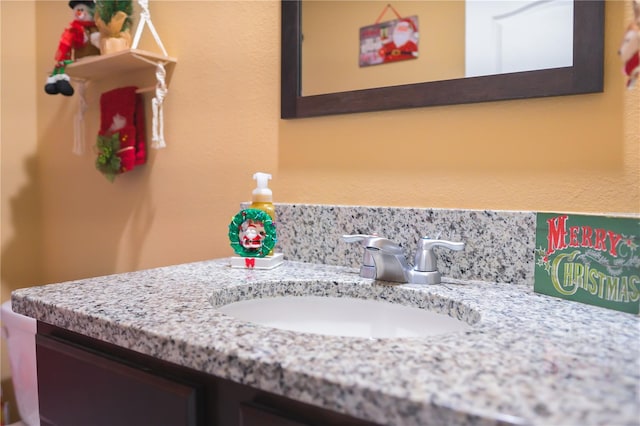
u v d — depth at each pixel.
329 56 1.02
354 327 0.82
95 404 0.61
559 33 0.78
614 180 0.75
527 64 0.81
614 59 0.74
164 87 1.24
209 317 0.58
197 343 0.48
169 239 1.31
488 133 0.85
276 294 0.83
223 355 0.46
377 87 0.96
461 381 0.38
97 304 0.64
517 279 0.80
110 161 1.31
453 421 0.34
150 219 1.36
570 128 0.78
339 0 1.01
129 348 0.55
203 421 0.52
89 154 1.54
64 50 1.36
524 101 0.82
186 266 0.98
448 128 0.89
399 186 0.95
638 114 0.72
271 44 1.11
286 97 1.07
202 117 1.24
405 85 0.92
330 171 1.03
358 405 0.38
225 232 1.20
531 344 0.48
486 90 0.84
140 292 0.72
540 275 0.72
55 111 1.67
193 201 1.26
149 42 1.34
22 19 1.70
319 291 0.84
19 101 1.69
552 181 0.79
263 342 0.48
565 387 0.37
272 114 1.12
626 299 0.60
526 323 0.56
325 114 1.02
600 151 0.76
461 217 0.84
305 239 1.02
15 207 1.69
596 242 0.64
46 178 1.71
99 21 1.28
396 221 0.91
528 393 0.36
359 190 1.00
